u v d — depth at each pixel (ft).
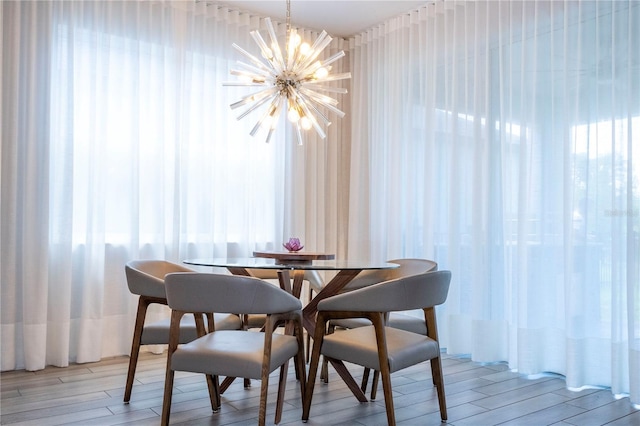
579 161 10.96
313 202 16.33
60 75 12.01
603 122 10.77
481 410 9.20
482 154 12.92
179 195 13.66
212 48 14.42
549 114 11.78
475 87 12.98
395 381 10.88
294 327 8.91
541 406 9.51
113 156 12.87
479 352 12.54
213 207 14.20
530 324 11.53
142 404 9.15
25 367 11.43
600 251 10.84
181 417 8.51
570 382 10.64
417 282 8.01
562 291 11.46
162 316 13.10
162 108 13.33
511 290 12.12
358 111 16.63
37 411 8.75
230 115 14.79
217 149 14.51
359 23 16.01
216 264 8.95
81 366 11.82
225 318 10.03
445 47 13.79
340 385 10.41
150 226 13.32
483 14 13.06
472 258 12.79
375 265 9.47
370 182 16.11
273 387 10.20
